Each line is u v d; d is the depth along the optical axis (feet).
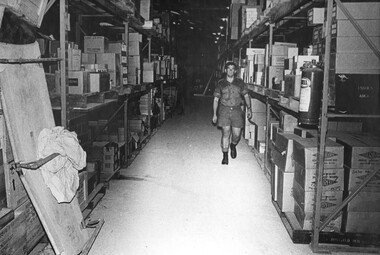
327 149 10.43
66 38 10.42
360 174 10.34
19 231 8.08
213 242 11.00
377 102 10.39
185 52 89.81
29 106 8.43
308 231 10.90
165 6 51.78
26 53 8.75
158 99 37.17
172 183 16.94
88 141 15.96
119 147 17.84
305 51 16.81
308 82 10.96
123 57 18.47
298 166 11.50
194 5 59.00
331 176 10.50
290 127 14.58
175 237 11.28
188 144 26.84
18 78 8.16
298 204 11.41
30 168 7.43
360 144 10.50
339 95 10.37
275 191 13.83
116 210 13.44
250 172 19.02
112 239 11.05
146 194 15.33
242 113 20.52
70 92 11.66
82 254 9.30
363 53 10.37
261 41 31.40
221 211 13.50
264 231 11.81
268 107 18.54
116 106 20.30
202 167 19.97
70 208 9.37
